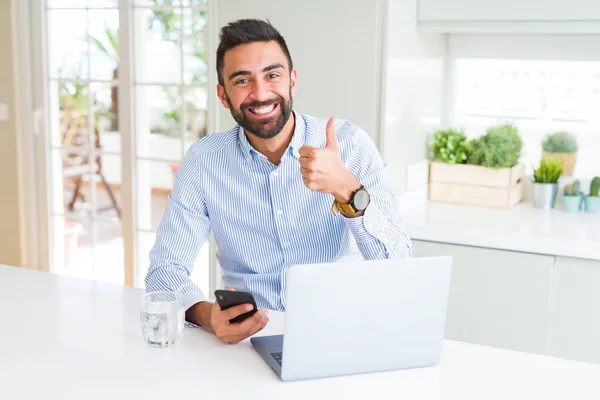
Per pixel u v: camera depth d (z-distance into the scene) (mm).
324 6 3055
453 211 3166
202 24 3777
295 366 1515
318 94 3125
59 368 1577
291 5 3119
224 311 1699
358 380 1543
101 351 1668
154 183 4129
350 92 3061
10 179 4395
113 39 4078
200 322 1826
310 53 3113
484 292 2840
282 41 1899
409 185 3281
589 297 2672
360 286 1516
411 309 1566
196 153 2090
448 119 3631
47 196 4387
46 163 4355
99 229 4344
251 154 2010
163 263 2033
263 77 1856
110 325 1831
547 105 3402
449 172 3330
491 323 2848
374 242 1818
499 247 2787
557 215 3109
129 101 4023
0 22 4250
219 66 1916
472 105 3570
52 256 4461
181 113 3916
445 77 3598
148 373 1555
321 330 1512
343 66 3057
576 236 2715
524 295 2773
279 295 2082
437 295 1580
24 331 1788
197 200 2084
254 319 1703
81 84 4219
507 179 3221
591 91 3301
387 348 1574
